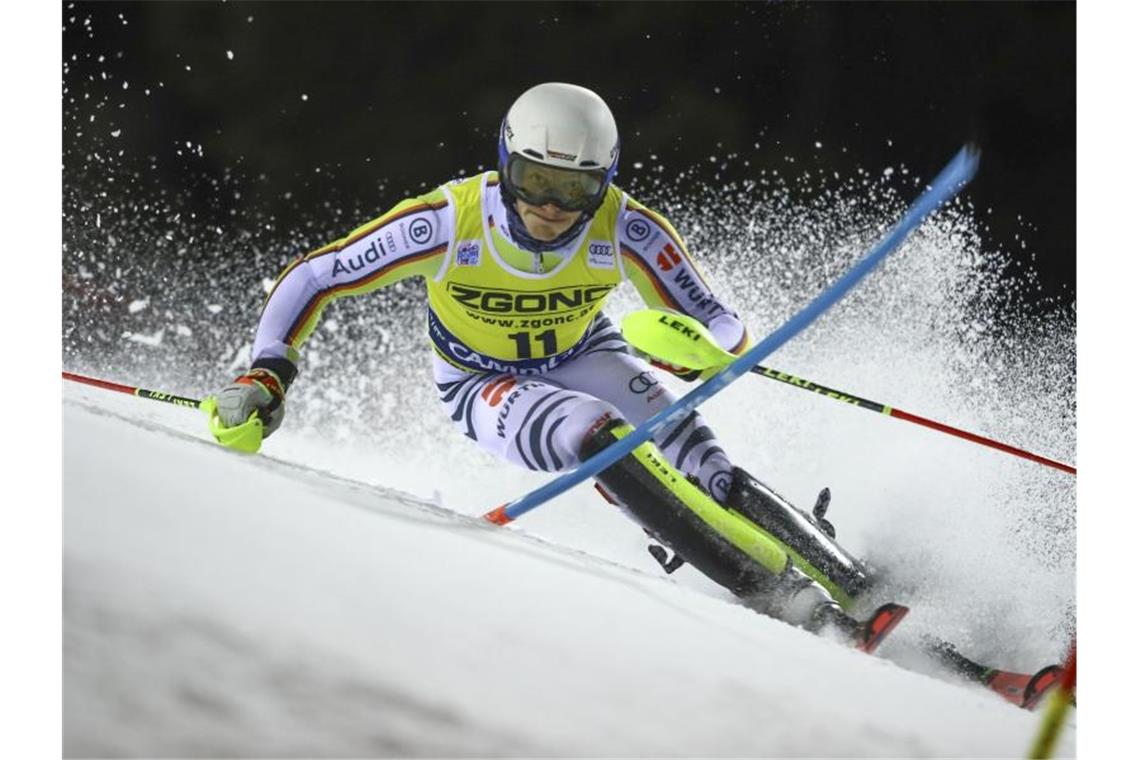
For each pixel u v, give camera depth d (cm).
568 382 1391
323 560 792
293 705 636
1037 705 1121
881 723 826
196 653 648
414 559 851
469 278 1292
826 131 3209
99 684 611
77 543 707
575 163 1184
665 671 800
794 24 3297
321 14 3170
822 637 1102
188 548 744
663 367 1334
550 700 719
